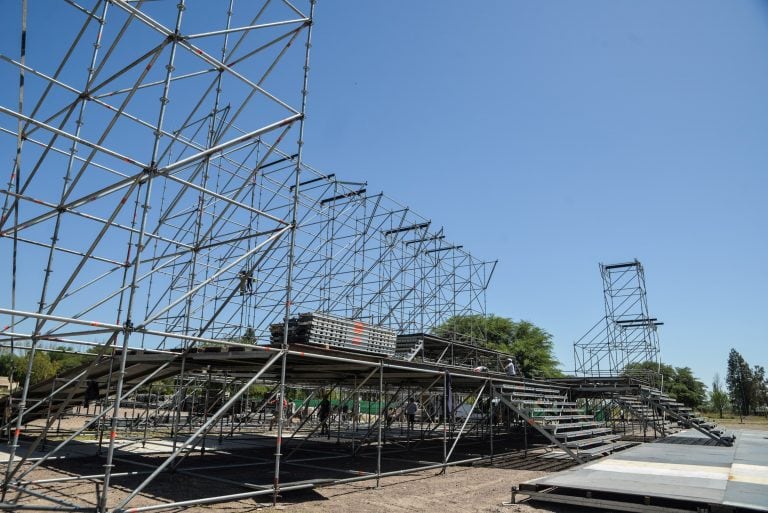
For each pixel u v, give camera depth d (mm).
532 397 19922
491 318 51188
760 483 10430
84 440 18828
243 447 18984
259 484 11625
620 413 32875
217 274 9820
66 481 10852
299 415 33219
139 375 14422
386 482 12625
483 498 10852
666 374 63969
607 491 9484
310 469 14406
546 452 20328
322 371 16453
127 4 8297
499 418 30906
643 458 14867
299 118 11203
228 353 11141
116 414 7668
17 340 10445
